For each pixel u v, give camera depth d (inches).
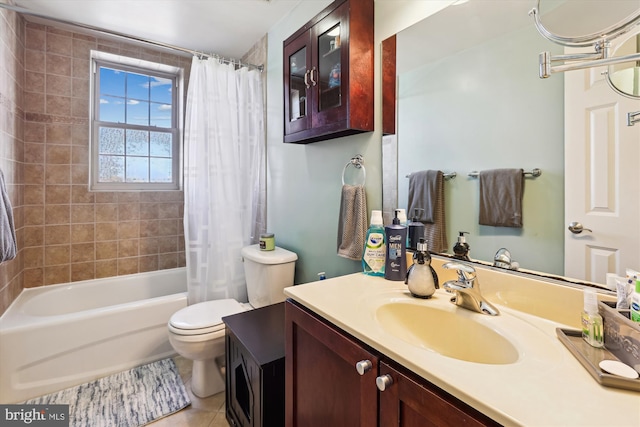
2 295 72.7
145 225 109.0
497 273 38.3
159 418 62.3
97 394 68.9
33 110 89.8
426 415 23.5
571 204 32.5
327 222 69.2
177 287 110.8
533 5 35.3
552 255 34.0
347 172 62.7
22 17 85.0
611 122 29.7
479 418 20.2
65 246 96.0
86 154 98.6
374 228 50.3
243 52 106.5
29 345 67.2
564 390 21.1
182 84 113.1
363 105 54.2
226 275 89.8
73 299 93.7
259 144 95.8
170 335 66.2
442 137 45.2
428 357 25.4
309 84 61.6
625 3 28.8
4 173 73.0
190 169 87.4
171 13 81.7
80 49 96.0
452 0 43.5
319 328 35.9
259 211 97.5
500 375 22.9
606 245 30.2
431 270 40.5
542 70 31.2
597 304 26.9
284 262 74.5
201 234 88.0
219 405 66.7
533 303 35.0
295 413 41.4
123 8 79.8
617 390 21.1
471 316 34.6
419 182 48.5
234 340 57.5
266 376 47.5
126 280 102.7
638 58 27.5
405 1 50.0
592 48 30.5
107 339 76.1
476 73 40.9
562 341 28.1
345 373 32.4
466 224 42.4
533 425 17.9
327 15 56.4
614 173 29.6
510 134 37.4
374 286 44.6
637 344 22.0
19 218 84.6
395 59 51.8
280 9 79.9
